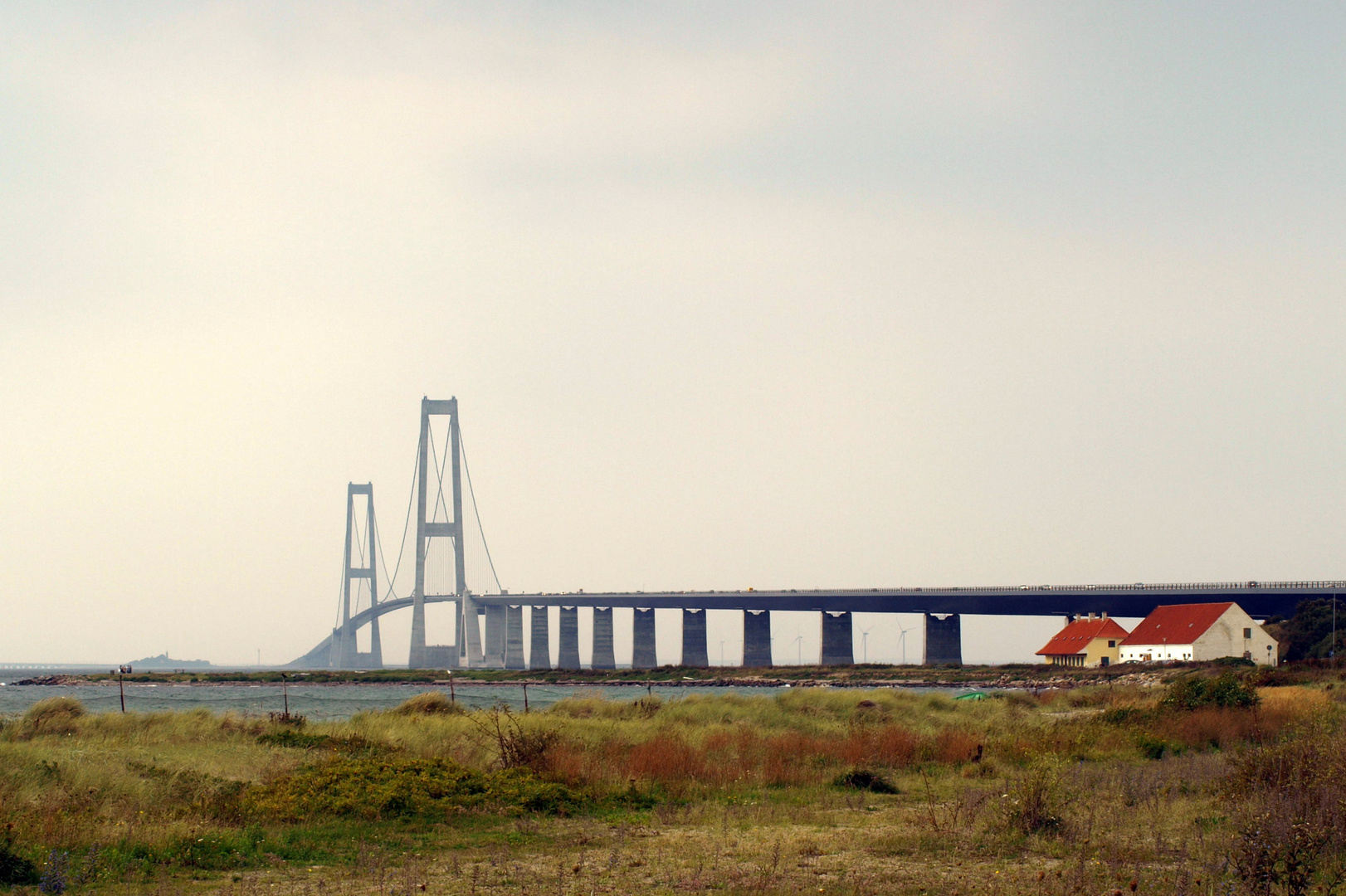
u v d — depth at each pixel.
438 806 25.12
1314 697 52.25
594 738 37.50
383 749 35.41
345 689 170.88
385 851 20.81
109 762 29.52
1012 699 70.31
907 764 34.06
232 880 18.02
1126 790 25.62
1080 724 43.88
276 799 24.84
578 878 18.09
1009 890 16.56
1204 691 45.66
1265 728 38.12
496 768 30.75
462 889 17.28
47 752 32.56
